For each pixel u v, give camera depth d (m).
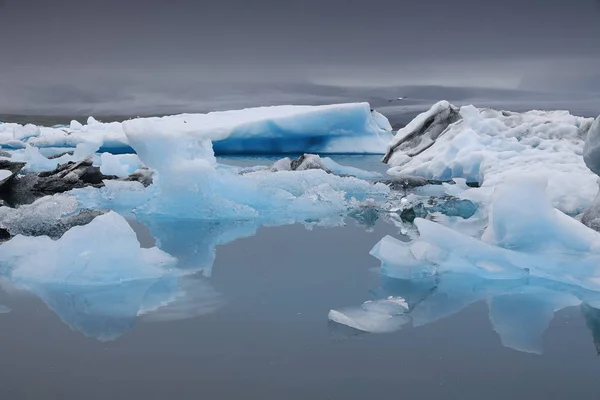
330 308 3.24
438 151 10.07
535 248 4.12
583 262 3.76
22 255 4.06
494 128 9.76
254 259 4.35
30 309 3.19
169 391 2.28
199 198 6.17
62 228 5.27
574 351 2.68
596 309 3.26
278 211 6.51
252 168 9.93
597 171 5.02
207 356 2.60
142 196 7.14
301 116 16.00
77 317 3.07
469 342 2.78
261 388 2.31
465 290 3.60
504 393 2.29
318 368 2.49
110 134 16.52
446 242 4.10
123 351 2.64
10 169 8.48
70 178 8.22
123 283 3.67
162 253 4.23
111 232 3.85
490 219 4.48
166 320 3.04
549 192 6.71
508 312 3.20
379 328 2.94
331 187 7.52
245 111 18.44
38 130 19.81
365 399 2.24
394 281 3.77
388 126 18.36
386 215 6.40
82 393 2.26
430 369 2.49
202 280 3.77
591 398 2.25
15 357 2.58
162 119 17.66
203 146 6.64
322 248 4.73
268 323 3.00
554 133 9.10
